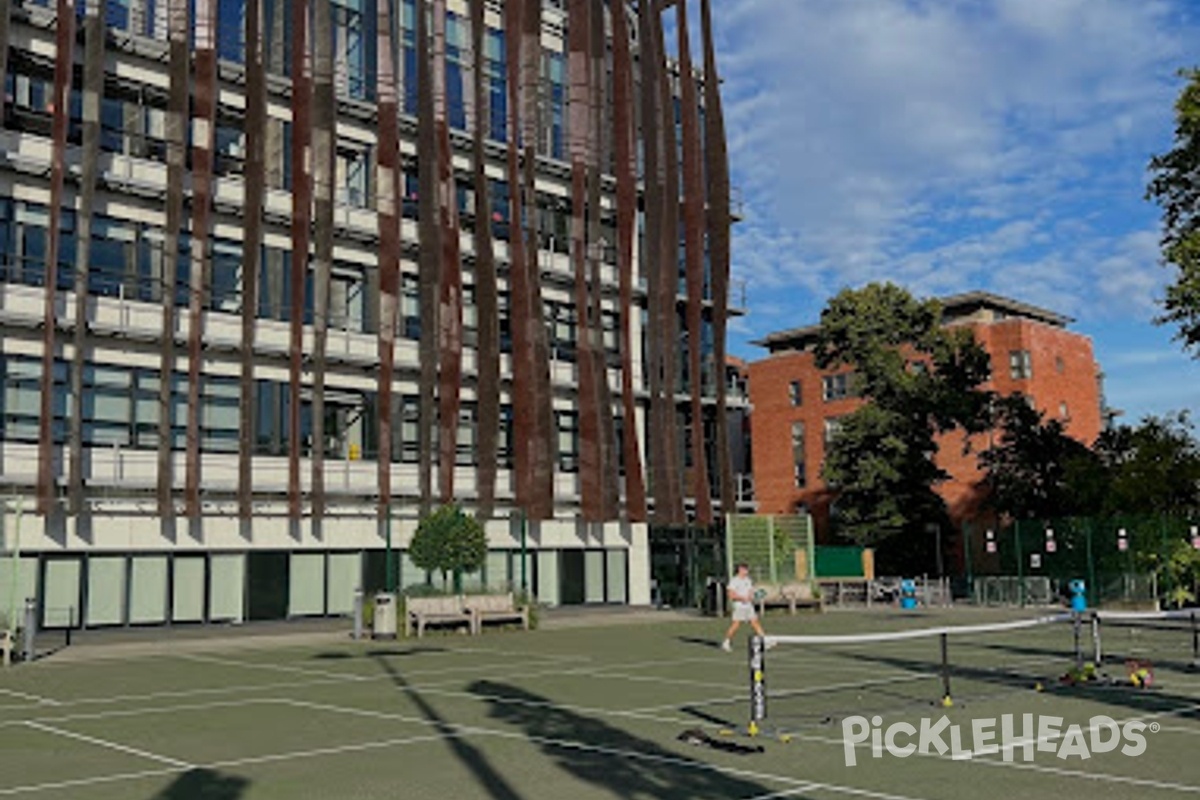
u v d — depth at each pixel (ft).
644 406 146.92
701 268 146.82
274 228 111.86
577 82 135.23
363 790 27.55
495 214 133.39
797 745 33.40
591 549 135.85
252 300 104.01
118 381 99.71
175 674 59.67
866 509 160.25
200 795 27.09
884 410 158.20
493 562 124.06
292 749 34.04
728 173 151.74
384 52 117.91
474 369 126.31
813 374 225.76
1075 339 214.48
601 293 143.23
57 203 92.89
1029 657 61.93
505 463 128.67
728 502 142.61
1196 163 96.17
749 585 72.59
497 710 42.93
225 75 108.47
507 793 26.99
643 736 35.76
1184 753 31.55
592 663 63.36
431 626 90.74
